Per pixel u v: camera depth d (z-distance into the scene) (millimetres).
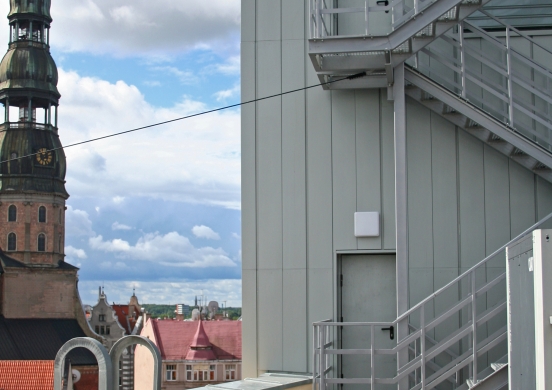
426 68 10562
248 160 11125
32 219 138375
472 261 10477
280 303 10875
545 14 10750
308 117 11039
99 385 6742
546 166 10164
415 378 9516
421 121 10711
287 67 11156
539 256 4645
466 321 10414
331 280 10781
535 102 10547
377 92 10898
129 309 143625
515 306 5586
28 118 145250
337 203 10859
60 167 145375
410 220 10648
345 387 10648
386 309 10750
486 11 10906
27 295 131875
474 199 10547
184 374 83688
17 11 150125
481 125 9648
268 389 8805
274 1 11273
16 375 48281
